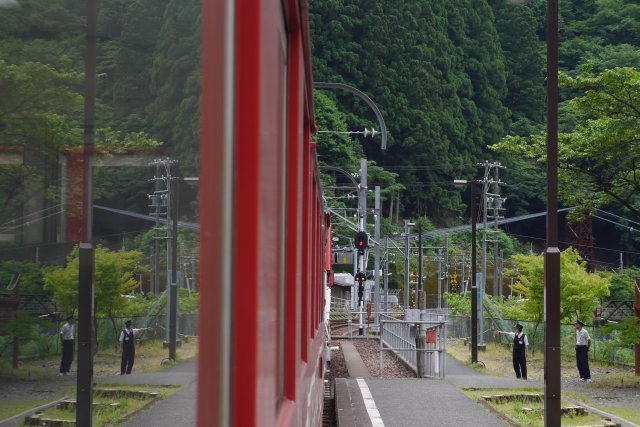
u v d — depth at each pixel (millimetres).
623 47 93000
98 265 1730
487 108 97000
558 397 11625
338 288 81312
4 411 1520
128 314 1741
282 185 3209
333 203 73250
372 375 23609
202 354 1758
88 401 1647
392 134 86188
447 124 89000
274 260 2527
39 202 1692
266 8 2197
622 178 26234
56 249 1689
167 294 1822
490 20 98875
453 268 89812
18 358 1546
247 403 1944
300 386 4305
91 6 1758
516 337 24391
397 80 85188
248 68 1999
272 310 2428
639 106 24172
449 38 94375
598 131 24406
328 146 76688
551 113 12391
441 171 91250
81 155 1768
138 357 1714
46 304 1618
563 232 100312
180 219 1809
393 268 90750
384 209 93375
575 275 33531
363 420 12852
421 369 21141
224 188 1815
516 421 14000
